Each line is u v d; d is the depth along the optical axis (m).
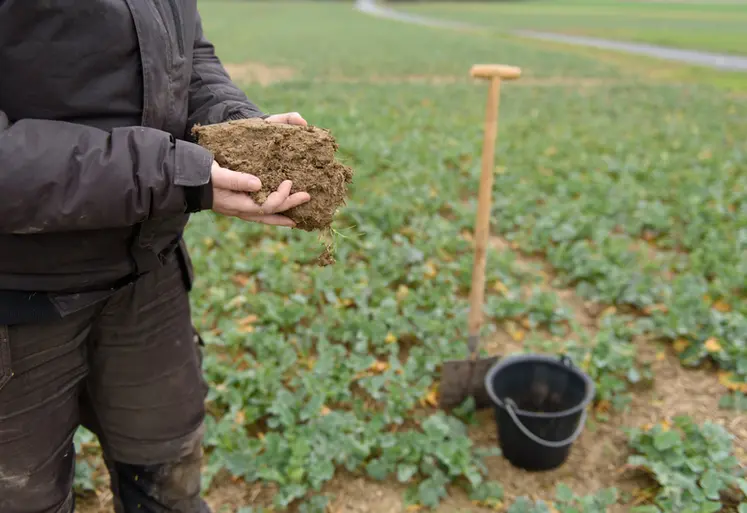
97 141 1.61
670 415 3.73
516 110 12.79
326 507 3.09
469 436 3.55
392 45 29.56
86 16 1.61
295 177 1.90
